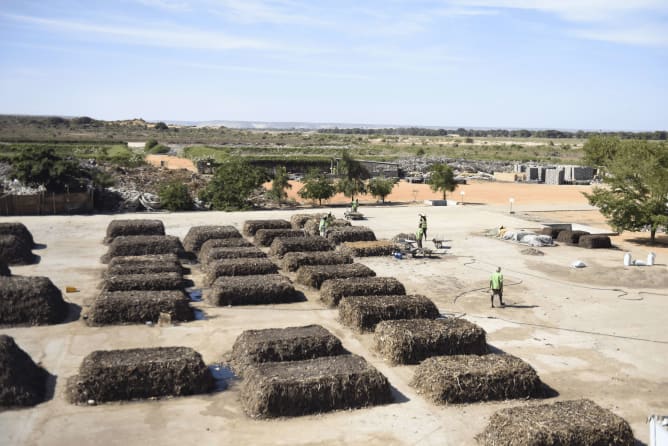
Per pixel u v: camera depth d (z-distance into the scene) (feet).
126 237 95.40
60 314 64.54
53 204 134.10
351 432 42.78
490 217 143.74
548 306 76.18
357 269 81.25
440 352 56.18
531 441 38.65
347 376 46.50
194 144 529.45
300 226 122.83
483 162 354.95
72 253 95.76
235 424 43.32
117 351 49.73
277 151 428.15
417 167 310.65
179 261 84.99
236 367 52.65
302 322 66.39
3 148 273.13
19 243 89.20
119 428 42.14
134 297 65.21
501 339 63.52
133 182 177.17
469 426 44.24
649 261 99.66
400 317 64.80
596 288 85.56
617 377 54.60
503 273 92.22
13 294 62.44
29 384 46.50
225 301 71.20
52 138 491.31
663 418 41.75
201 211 148.56
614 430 40.22
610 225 120.98
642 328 68.64
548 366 56.59
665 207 118.42
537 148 538.47
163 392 47.09
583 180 258.98
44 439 40.27
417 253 101.19
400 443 41.57
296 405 44.80
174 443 40.50
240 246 94.07
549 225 131.54
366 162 272.10
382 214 146.10
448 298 78.13
